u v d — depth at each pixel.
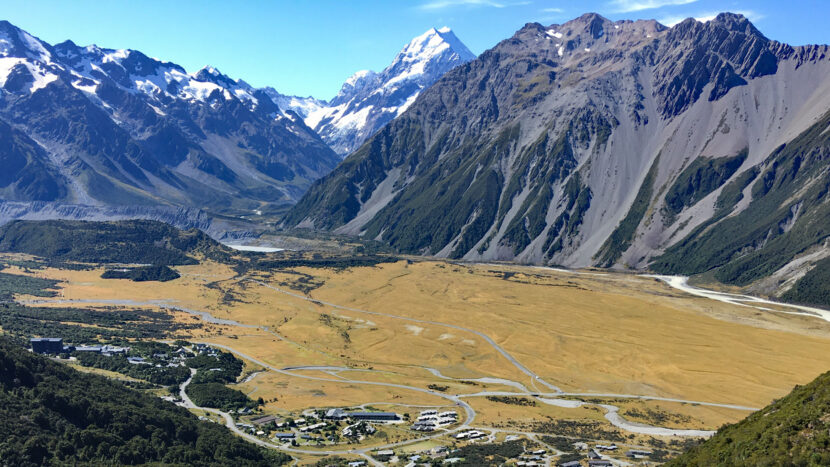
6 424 172.12
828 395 127.81
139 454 180.50
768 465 117.44
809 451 115.62
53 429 179.75
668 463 149.25
